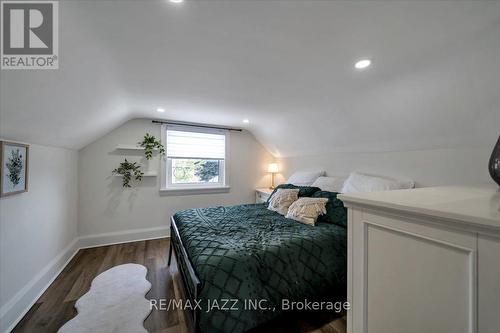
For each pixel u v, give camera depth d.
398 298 0.68
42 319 1.57
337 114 2.36
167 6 0.95
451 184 1.78
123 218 3.18
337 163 2.97
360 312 0.79
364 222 0.78
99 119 2.38
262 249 1.45
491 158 0.91
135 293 1.89
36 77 1.14
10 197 1.52
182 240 1.81
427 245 0.61
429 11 0.96
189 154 3.65
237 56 1.41
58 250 2.30
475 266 0.52
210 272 1.22
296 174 3.55
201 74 1.69
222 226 1.96
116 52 1.35
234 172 4.03
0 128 1.33
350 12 0.98
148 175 3.25
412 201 0.71
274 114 2.87
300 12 0.99
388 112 1.94
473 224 0.52
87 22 1.04
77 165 2.88
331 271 1.60
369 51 1.32
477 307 0.52
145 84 1.90
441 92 1.51
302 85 1.87
